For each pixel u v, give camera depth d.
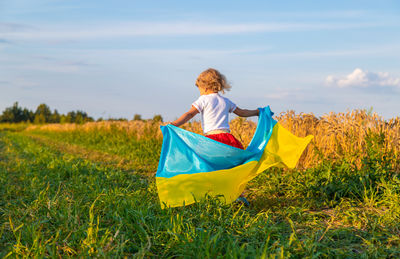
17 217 3.93
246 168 3.80
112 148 13.25
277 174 5.88
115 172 6.86
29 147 14.13
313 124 6.79
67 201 4.23
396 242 2.86
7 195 5.18
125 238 3.01
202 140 3.87
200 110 4.02
